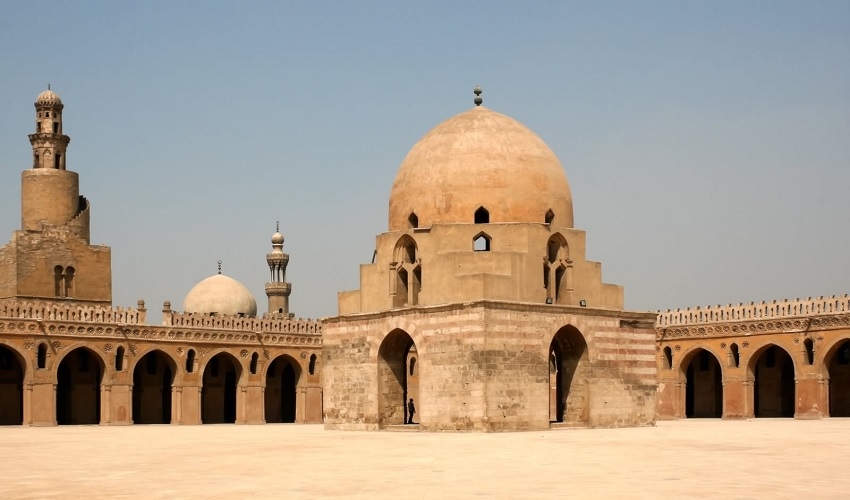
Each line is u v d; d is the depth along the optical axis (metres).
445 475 27.78
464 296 49.81
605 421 52.84
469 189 52.12
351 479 27.08
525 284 50.91
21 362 68.06
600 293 54.53
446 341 49.41
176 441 45.31
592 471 28.45
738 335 70.50
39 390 68.31
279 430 57.72
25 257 76.38
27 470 30.91
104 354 71.31
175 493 24.73
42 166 80.69
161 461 33.56
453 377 48.97
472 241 51.59
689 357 73.75
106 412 71.00
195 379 75.75
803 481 25.86
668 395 74.12
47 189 79.81
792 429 50.06
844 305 65.38
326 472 29.00
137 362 74.81
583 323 52.31
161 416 77.94
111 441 45.97
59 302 77.69
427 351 50.19
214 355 76.75
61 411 75.62
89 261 79.69
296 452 36.69
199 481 27.14
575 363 53.03
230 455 35.69
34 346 68.12
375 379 52.88
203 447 40.38
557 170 54.50
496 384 48.25
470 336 48.41
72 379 74.25
